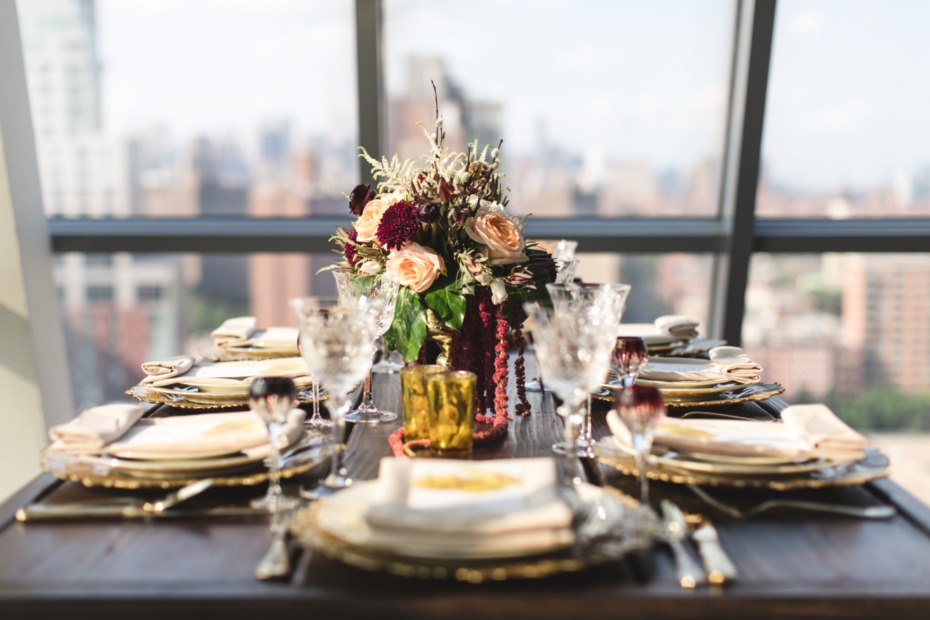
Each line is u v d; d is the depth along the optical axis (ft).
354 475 4.54
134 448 4.34
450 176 5.49
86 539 3.79
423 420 4.91
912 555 3.65
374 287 5.56
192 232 11.80
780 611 3.27
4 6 10.68
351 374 4.24
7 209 10.76
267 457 4.40
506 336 5.40
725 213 11.85
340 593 3.31
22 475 11.42
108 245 11.78
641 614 3.26
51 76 11.78
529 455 4.91
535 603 3.25
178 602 3.29
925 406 12.52
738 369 5.94
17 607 3.28
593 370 4.21
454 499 3.65
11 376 11.21
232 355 7.31
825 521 4.00
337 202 12.20
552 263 5.67
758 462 4.21
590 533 3.50
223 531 3.86
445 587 3.34
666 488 4.36
